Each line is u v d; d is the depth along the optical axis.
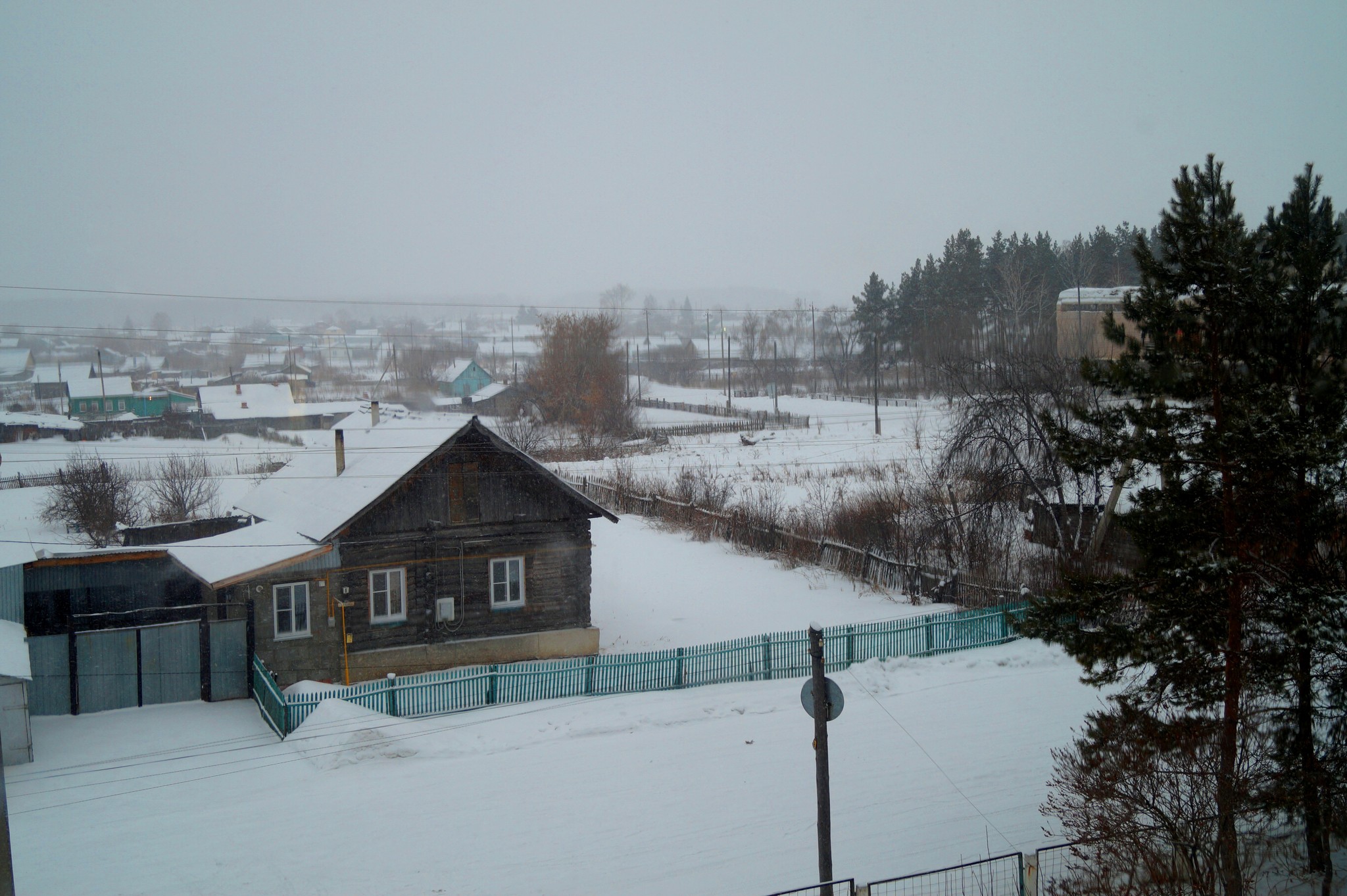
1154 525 11.95
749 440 64.56
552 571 25.08
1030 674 23.17
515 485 24.52
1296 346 11.80
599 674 22.02
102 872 13.61
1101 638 12.15
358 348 196.75
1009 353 37.56
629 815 15.54
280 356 177.38
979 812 15.46
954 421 43.12
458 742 18.70
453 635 23.94
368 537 22.89
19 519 39.28
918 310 106.00
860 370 122.81
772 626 27.48
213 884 13.35
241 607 22.62
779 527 36.72
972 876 13.13
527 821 15.34
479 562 24.27
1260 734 12.05
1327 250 12.12
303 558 21.86
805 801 16.02
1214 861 11.40
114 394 94.00
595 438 70.69
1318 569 11.72
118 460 58.00
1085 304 47.72
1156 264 12.32
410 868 13.83
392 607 23.48
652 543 38.62
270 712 19.89
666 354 157.88
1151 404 12.33
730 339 151.12
